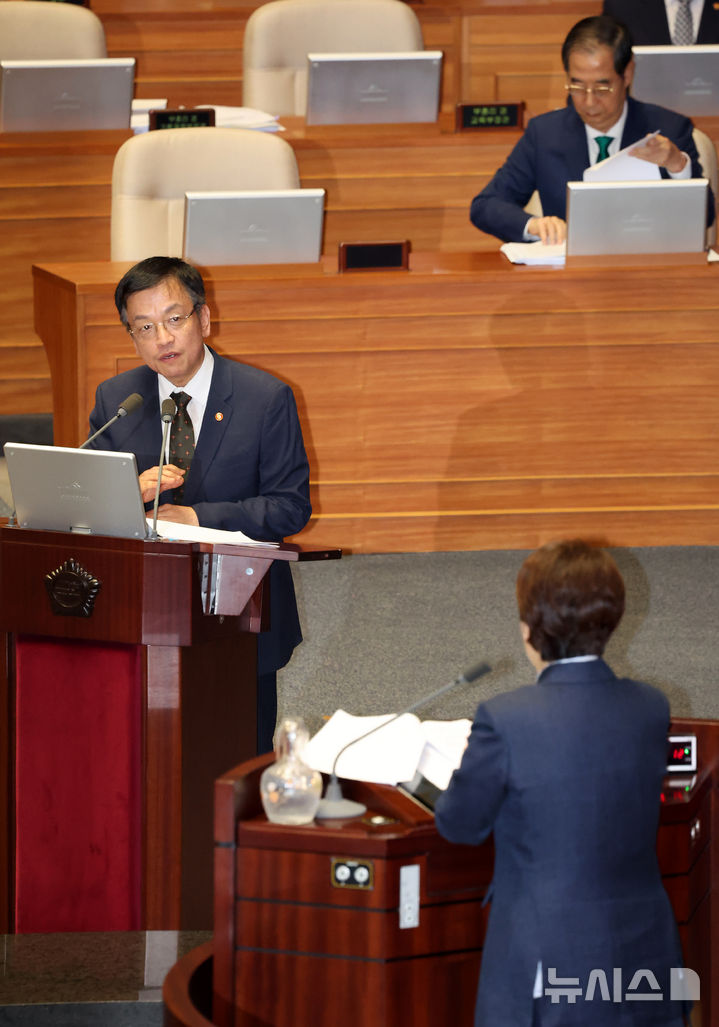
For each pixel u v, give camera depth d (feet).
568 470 61.87
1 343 70.79
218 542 31.40
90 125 70.79
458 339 60.18
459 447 61.36
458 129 72.43
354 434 60.85
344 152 71.82
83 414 58.08
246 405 37.14
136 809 32.22
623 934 23.76
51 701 32.30
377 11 76.69
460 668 51.57
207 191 59.67
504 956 23.68
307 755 27.45
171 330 35.70
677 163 58.80
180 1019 24.45
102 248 70.59
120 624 31.32
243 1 94.38
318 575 60.18
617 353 60.70
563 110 62.28
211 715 33.06
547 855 23.76
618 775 23.97
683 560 61.57
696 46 70.74
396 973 24.72
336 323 59.52
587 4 93.20
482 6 93.30
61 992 30.96
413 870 24.66
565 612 24.17
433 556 62.08
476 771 23.82
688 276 59.72
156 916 32.53
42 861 32.73
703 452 61.98
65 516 31.58
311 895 24.84
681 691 49.32
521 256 60.18
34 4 74.79
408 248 60.03
